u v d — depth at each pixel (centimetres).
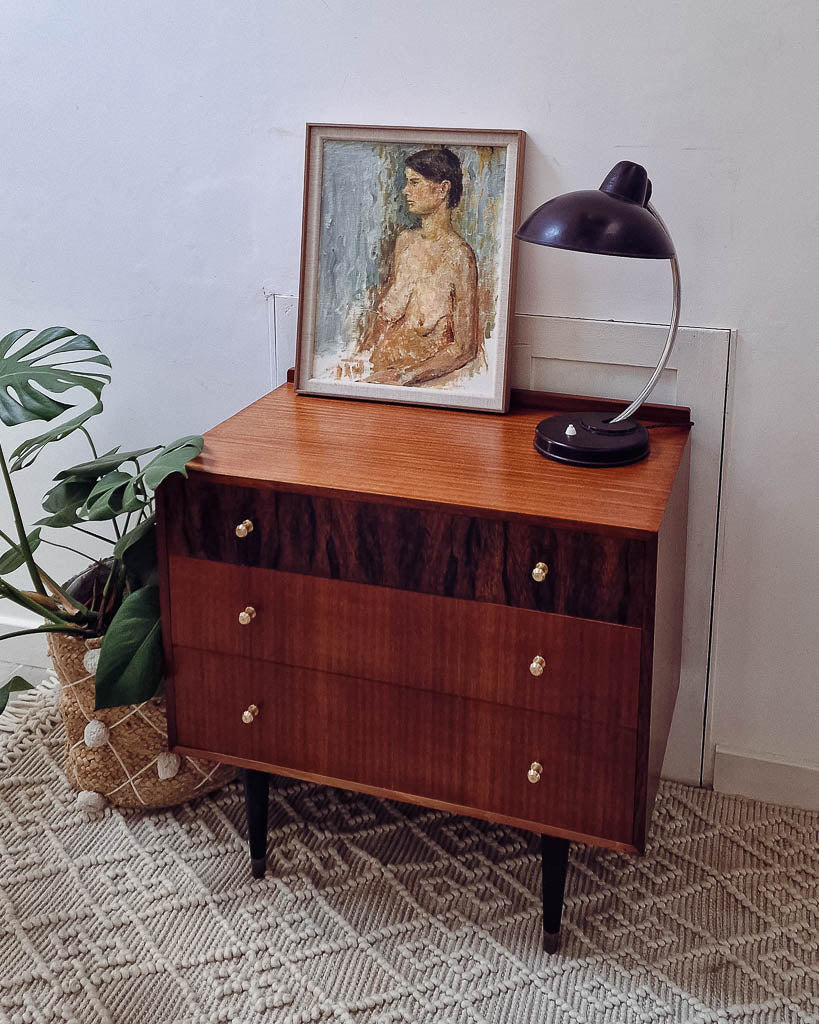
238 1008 154
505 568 142
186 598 160
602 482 148
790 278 163
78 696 186
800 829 188
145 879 178
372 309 179
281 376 196
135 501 159
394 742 158
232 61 179
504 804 155
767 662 187
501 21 164
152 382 206
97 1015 153
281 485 147
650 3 156
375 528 146
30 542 183
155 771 188
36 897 174
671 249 145
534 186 171
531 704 148
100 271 201
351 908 172
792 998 155
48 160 196
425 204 173
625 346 174
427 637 150
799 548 178
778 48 153
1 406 161
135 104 187
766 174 160
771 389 170
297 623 156
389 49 171
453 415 175
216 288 194
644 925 168
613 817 150
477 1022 152
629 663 141
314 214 179
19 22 188
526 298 176
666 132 162
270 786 198
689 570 184
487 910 171
